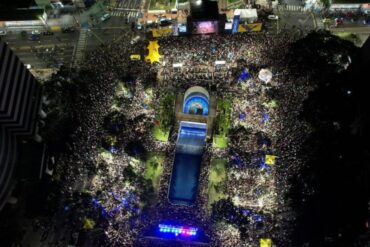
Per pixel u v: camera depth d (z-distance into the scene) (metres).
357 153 128.50
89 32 176.50
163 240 124.19
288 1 178.12
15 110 135.62
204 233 125.00
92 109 147.12
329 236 117.19
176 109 149.62
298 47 150.75
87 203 130.88
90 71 155.12
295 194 125.06
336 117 134.50
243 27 165.38
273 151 135.38
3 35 178.25
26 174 136.50
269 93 145.50
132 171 133.62
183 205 132.38
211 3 164.75
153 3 179.88
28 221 135.25
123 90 150.38
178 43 163.75
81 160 139.12
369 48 134.75
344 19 171.50
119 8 182.38
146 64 158.00
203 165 139.75
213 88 152.50
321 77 143.38
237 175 132.50
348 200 121.25
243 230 122.56
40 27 179.50
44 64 169.38
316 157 129.00
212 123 146.50
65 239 130.25
